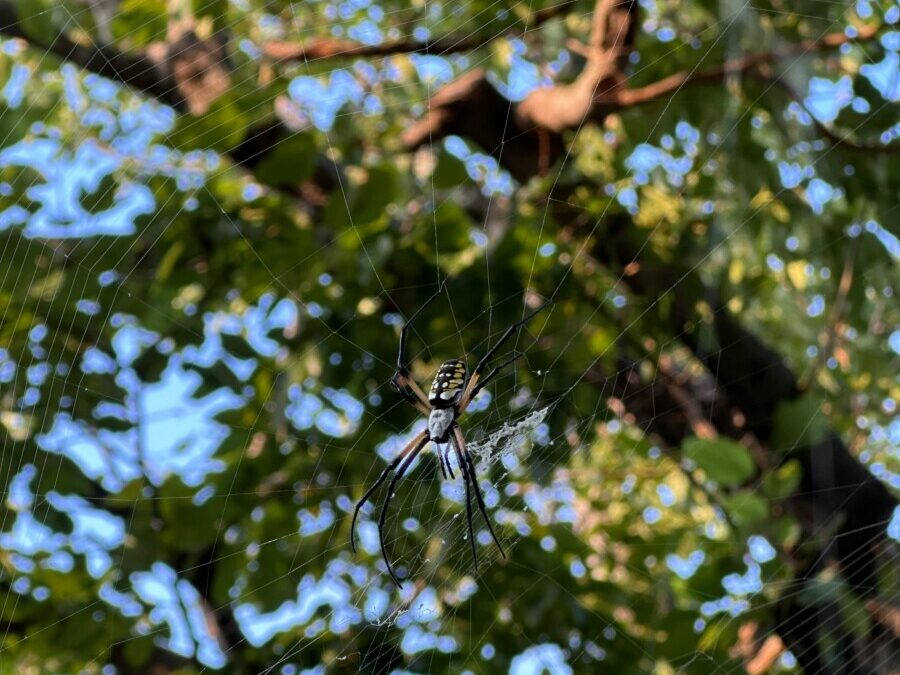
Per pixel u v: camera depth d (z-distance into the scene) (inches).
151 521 229.5
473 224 243.4
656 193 254.2
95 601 229.6
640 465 288.4
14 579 227.1
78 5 219.5
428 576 216.5
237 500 229.3
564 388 227.9
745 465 189.9
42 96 252.4
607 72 202.5
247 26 237.9
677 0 236.2
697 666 218.7
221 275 240.7
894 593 215.0
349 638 225.9
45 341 222.7
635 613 235.6
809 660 211.3
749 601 212.8
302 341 236.5
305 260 234.1
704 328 232.8
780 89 225.6
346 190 218.5
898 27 215.3
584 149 256.4
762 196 238.5
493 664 229.3
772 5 223.6
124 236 226.5
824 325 253.9
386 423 234.1
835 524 210.4
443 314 231.5
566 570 233.0
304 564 217.6
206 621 235.6
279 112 232.8
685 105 230.5
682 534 251.8
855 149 219.3
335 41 222.8
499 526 224.5
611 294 238.2
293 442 236.8
